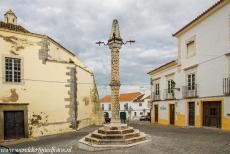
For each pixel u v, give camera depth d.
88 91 26.70
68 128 20.58
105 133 12.86
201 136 15.19
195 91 22.11
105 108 64.06
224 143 12.21
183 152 10.52
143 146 12.02
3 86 17.25
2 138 16.89
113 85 13.85
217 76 19.20
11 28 18.47
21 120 18.03
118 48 14.12
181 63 24.97
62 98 20.33
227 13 18.17
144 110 58.22
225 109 18.16
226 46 18.27
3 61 17.33
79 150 12.01
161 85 30.56
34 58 18.95
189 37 23.50
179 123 25.28
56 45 22.88
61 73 20.45
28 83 18.50
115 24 14.16
